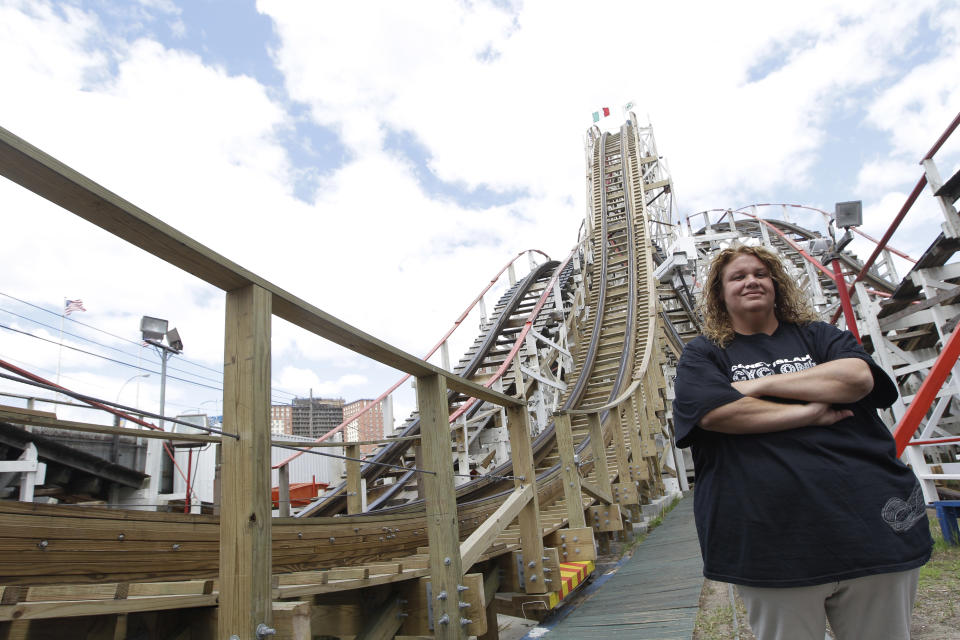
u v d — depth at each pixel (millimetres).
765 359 2109
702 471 2045
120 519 2727
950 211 6660
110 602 1807
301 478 18547
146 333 12086
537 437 12609
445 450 3422
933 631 3309
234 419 2039
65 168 1523
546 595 4793
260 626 1876
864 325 10125
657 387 13312
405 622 3469
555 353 18328
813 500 1753
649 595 5207
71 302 14484
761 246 2299
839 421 1881
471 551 3617
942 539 5312
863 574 1674
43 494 8766
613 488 9148
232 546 1947
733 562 1864
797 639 1785
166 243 1820
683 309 24859
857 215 7820
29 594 1596
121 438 9641
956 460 10086
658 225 34469
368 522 4488
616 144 37500
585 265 22938
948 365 4605
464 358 17594
